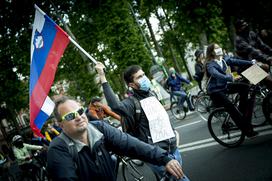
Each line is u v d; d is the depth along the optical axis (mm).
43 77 4391
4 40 26703
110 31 26078
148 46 25516
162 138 3441
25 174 8555
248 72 5559
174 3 21875
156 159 2463
